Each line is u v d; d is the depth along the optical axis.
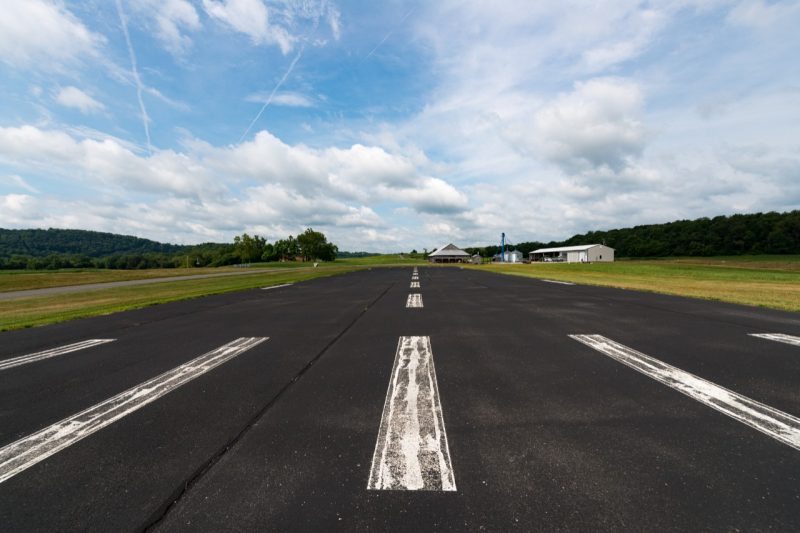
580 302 10.09
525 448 2.53
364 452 2.54
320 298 12.72
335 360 4.91
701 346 5.21
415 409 3.24
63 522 1.91
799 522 1.78
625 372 4.13
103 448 2.68
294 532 1.79
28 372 4.64
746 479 2.12
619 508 1.90
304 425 2.98
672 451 2.45
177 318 8.79
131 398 3.67
